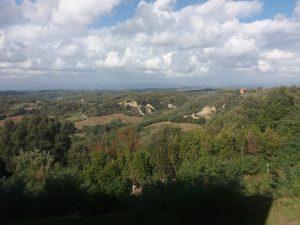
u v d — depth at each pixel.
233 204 15.66
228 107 116.56
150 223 15.25
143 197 16.25
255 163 34.97
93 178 23.20
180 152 53.19
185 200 15.05
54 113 144.75
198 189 15.29
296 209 16.45
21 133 62.44
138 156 45.28
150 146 62.56
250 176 32.31
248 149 53.31
